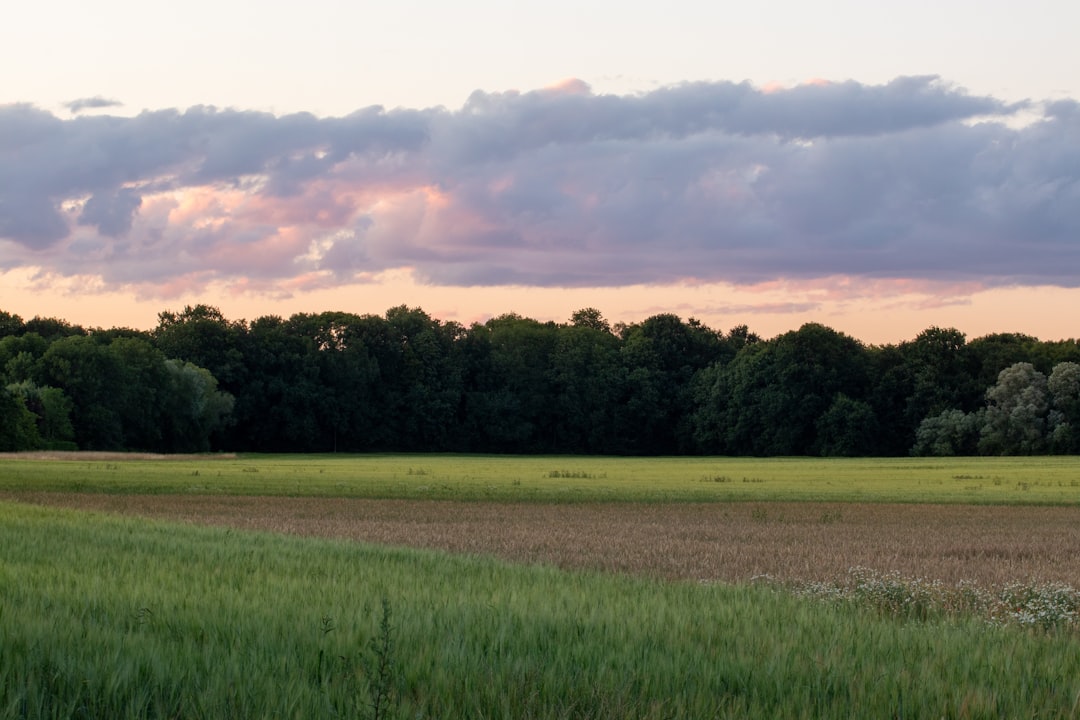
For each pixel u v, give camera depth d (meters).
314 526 32.53
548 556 24.39
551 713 7.51
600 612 12.10
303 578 15.09
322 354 146.50
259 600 12.19
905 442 134.62
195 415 128.62
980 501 47.84
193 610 11.24
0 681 7.49
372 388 150.50
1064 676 9.46
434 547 26.30
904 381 135.25
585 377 153.75
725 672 8.99
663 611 12.30
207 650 9.02
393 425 149.75
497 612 11.66
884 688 8.59
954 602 15.66
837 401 133.25
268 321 153.00
